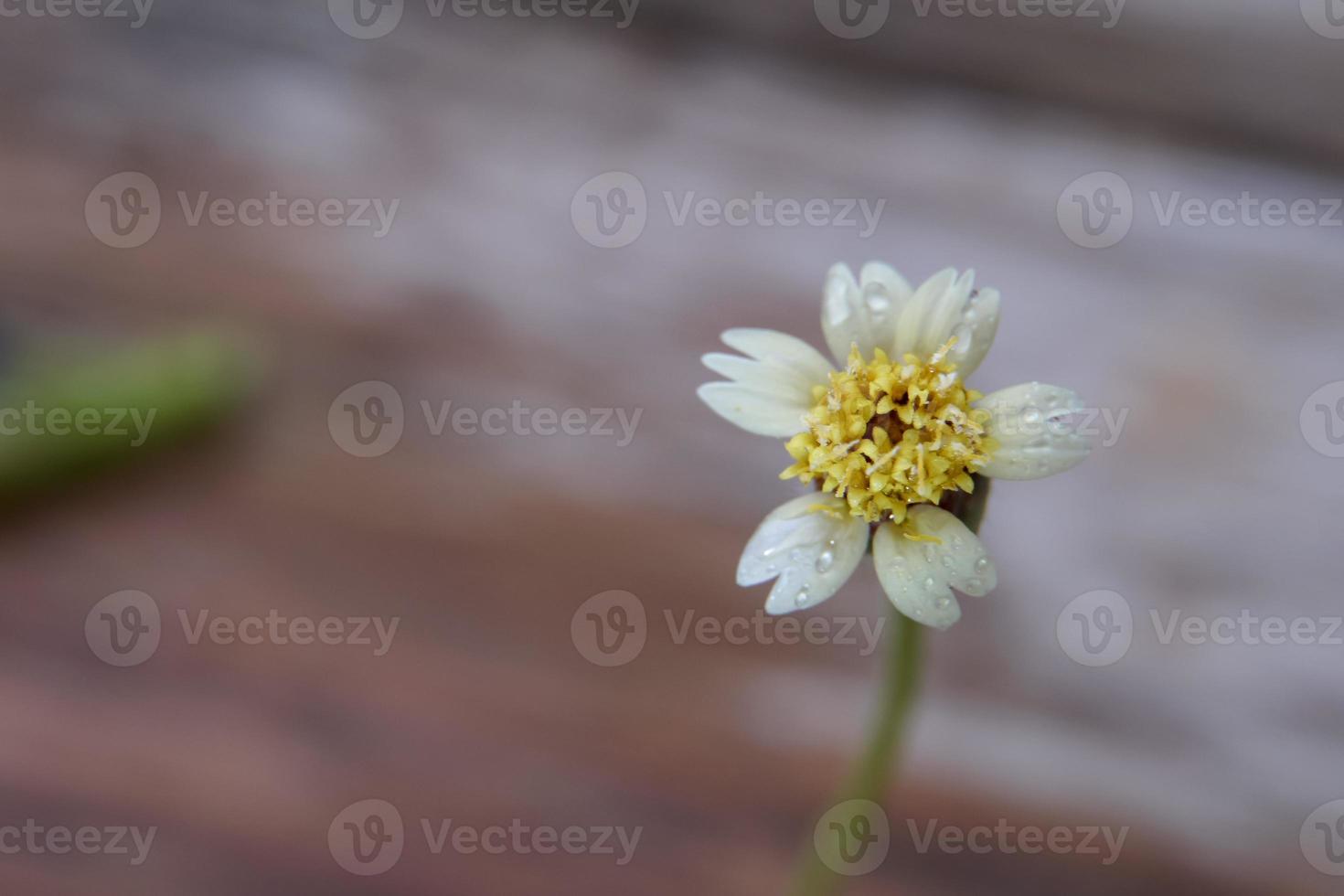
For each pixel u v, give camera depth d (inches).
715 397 6.3
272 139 8.1
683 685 7.5
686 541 7.6
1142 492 7.6
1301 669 7.4
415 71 8.3
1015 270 7.8
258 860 7.3
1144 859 7.2
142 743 7.4
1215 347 7.7
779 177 7.9
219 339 7.8
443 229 7.9
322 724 7.5
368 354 7.8
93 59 8.3
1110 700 7.4
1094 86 7.9
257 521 7.7
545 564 7.6
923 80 8.0
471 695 7.5
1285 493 7.5
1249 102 7.8
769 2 8.0
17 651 7.5
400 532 7.6
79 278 7.9
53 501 7.7
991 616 7.5
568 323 7.8
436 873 7.3
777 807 7.3
